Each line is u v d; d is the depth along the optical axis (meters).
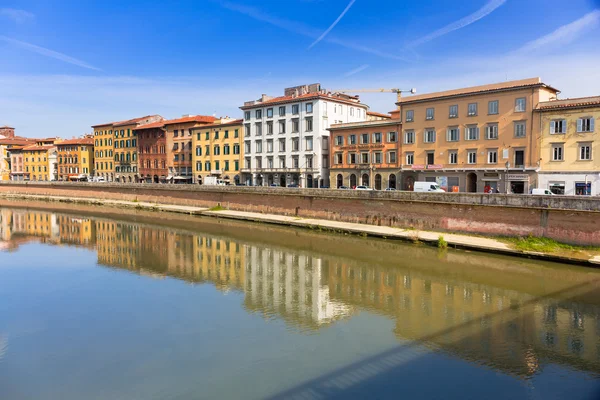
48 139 145.88
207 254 39.62
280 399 15.05
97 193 98.19
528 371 16.98
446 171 61.34
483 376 16.61
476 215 40.81
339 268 33.66
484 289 27.59
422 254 37.50
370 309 24.30
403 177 66.69
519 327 21.34
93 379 16.69
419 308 24.36
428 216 44.59
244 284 29.64
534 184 53.25
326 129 77.50
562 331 20.81
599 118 48.38
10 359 18.50
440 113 62.00
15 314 23.89
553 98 56.12
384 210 48.62
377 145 69.50
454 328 21.33
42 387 16.14
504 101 55.59
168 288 28.73
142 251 41.50
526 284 28.36
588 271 31.16
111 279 31.20
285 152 83.56
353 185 73.31
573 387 15.80
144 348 19.34
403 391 15.52
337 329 21.31
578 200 34.47
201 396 15.31
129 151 118.75
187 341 20.00
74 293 27.75
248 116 89.75
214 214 67.56
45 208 84.19
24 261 37.56
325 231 50.94
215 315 23.45
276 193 62.25
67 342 20.11
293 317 23.05
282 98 86.50
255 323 22.20
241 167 91.38
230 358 18.22
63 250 42.53
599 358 18.08
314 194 56.75
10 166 148.50
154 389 15.87
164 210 77.50
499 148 56.25
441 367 17.30
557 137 51.44
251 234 50.28
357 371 17.00
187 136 102.69
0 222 63.31
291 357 18.25
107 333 21.11
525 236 37.47
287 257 37.75
